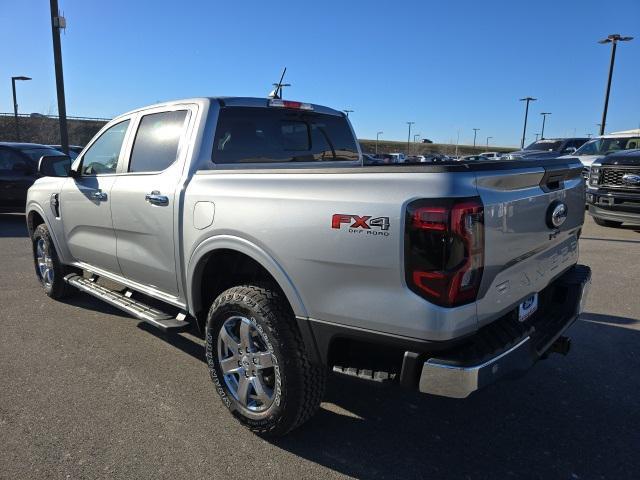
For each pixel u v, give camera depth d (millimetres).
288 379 2896
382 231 2430
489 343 2555
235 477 2781
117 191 4156
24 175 11414
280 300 2957
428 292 2348
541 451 3039
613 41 25125
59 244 5344
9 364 4121
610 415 3428
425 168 2377
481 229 2383
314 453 3006
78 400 3561
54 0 12930
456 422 3350
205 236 3285
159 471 2814
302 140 4379
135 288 4258
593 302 5703
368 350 2717
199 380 3889
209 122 3693
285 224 2797
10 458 2904
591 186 10398
